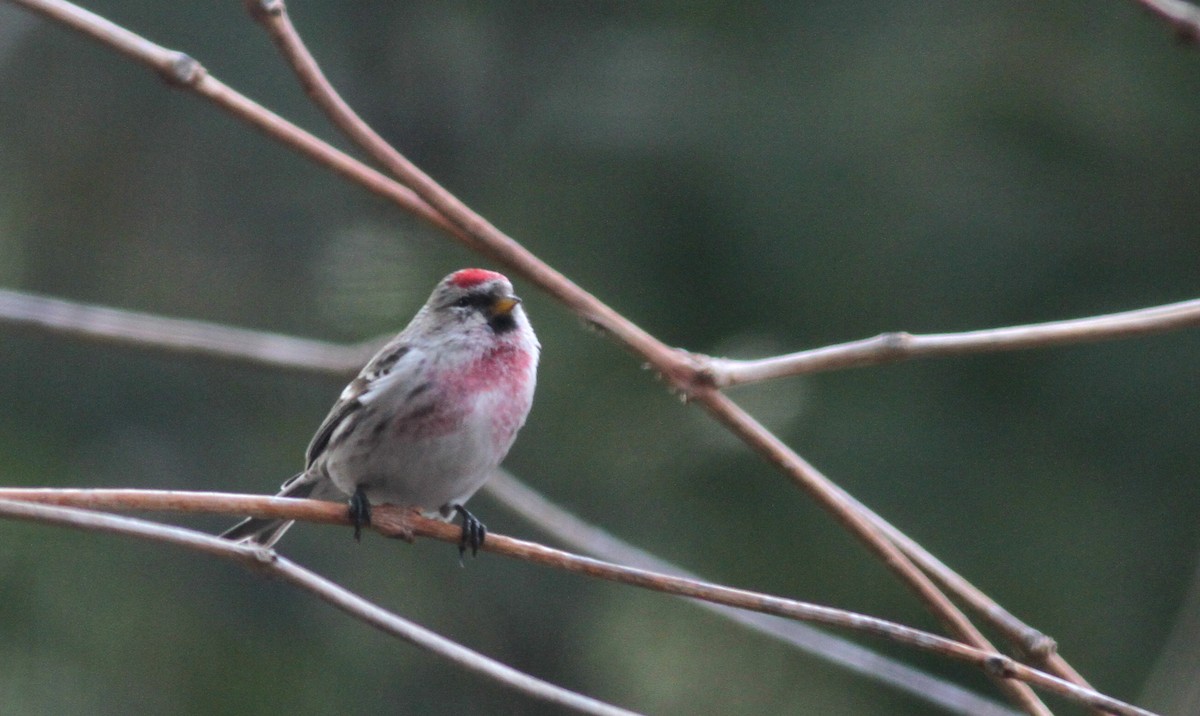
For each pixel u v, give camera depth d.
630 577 6.62
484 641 13.31
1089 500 11.22
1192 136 11.56
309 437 13.72
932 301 11.26
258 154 14.74
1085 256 11.43
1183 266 11.47
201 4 14.46
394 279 11.12
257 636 12.59
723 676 11.44
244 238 14.64
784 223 11.28
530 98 13.21
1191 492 11.23
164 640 11.91
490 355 8.85
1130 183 11.60
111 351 13.32
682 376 6.71
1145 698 8.15
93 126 14.78
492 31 13.53
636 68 11.99
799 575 10.94
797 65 11.62
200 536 6.51
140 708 11.58
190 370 13.57
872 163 11.30
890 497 10.99
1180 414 11.32
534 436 11.09
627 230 11.45
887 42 11.59
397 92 14.52
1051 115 11.48
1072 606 10.99
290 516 7.16
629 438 10.98
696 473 11.05
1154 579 11.14
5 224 14.20
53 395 13.20
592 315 6.70
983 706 7.45
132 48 6.55
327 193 14.56
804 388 11.12
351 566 13.30
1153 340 11.45
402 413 8.66
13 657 11.22
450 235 6.72
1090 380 11.38
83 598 11.63
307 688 12.44
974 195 11.35
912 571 6.72
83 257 14.48
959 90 11.45
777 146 11.36
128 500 6.64
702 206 11.37
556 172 11.88
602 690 12.27
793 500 10.99
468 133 14.20
